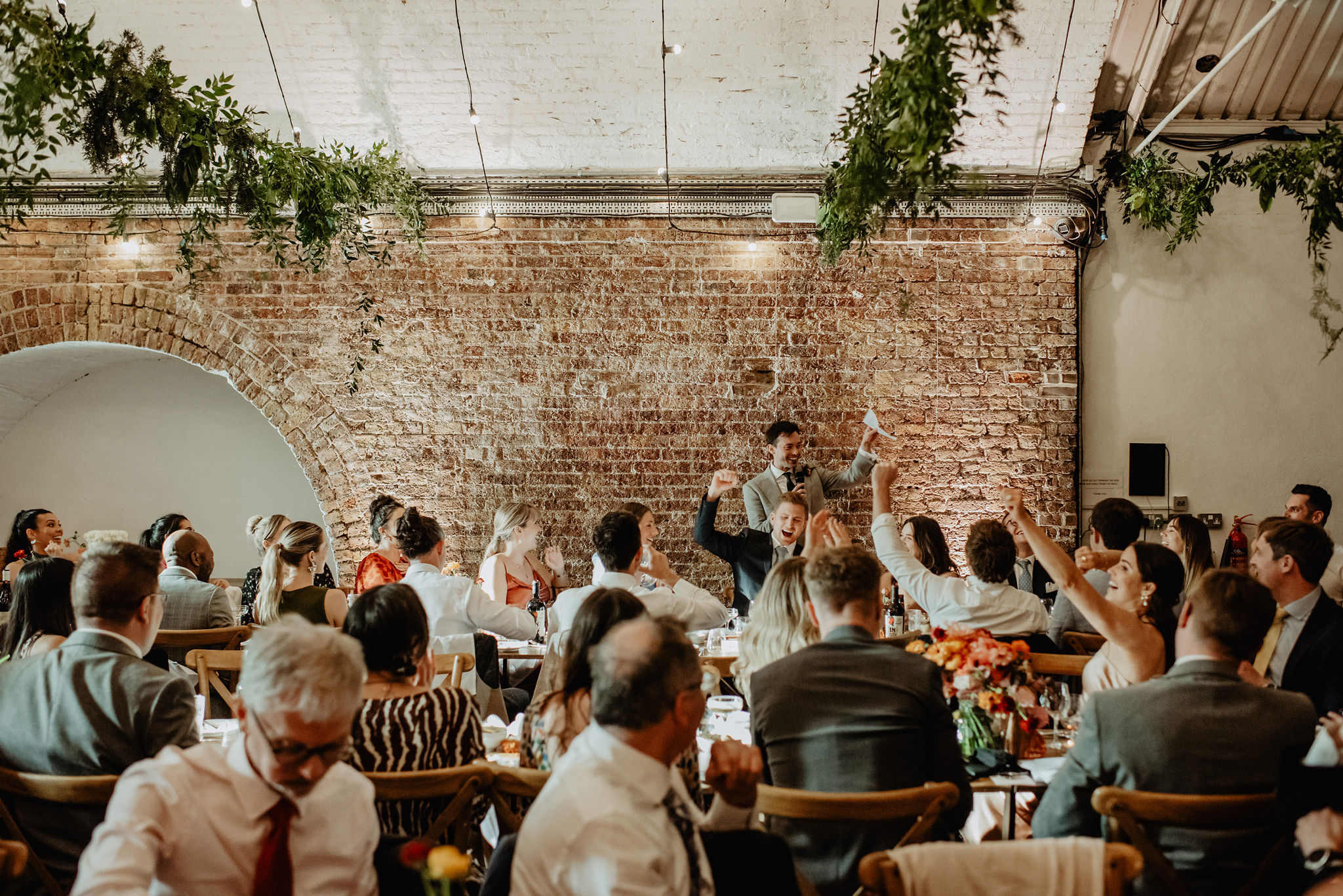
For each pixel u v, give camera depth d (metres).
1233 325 6.12
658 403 6.16
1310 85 5.95
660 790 1.45
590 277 6.16
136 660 2.23
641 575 4.34
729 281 6.14
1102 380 6.15
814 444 6.11
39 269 6.24
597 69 5.71
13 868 1.53
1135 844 1.91
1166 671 3.16
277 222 5.20
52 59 3.48
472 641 3.96
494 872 1.63
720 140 6.00
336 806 1.58
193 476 8.34
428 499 6.18
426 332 6.19
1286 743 1.96
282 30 5.57
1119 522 4.04
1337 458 6.08
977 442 6.08
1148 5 5.55
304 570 3.96
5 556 7.93
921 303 6.09
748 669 2.84
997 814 2.87
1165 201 5.75
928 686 2.16
